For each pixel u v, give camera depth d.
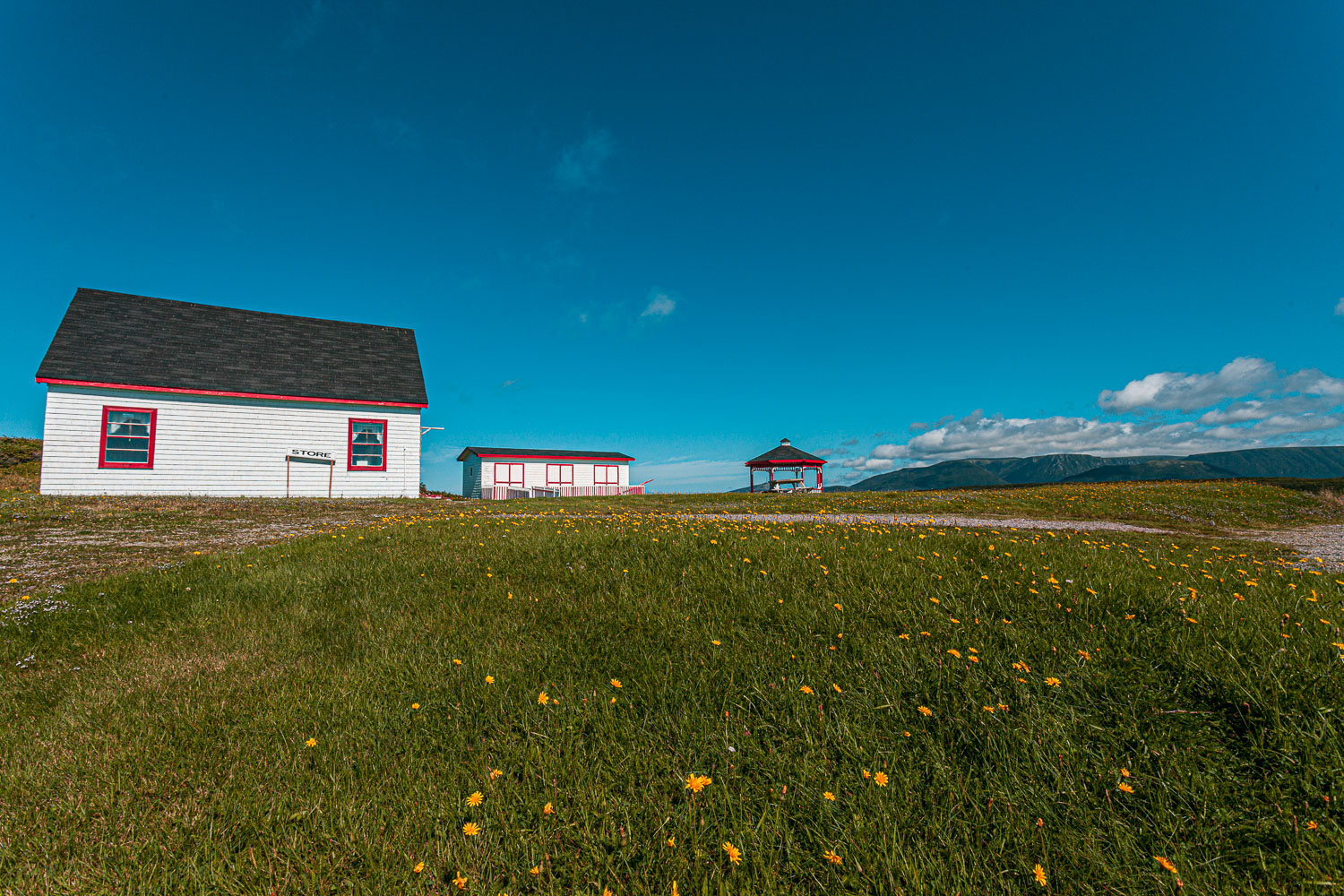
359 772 3.00
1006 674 3.37
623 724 3.27
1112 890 2.03
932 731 3.03
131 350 19.38
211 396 19.36
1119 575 5.22
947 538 7.31
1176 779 2.53
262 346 22.08
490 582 6.35
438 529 10.43
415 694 3.85
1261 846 2.18
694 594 5.37
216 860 2.35
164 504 15.34
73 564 8.32
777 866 2.22
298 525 12.76
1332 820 2.18
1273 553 9.69
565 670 4.02
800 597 5.04
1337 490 20.28
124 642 5.23
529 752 3.04
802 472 41.16
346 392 21.56
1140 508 18.11
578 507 19.67
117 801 2.84
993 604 4.63
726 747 2.90
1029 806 2.44
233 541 10.49
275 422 20.31
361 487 21.47
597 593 5.66
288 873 2.26
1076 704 3.12
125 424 18.34
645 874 2.19
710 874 2.18
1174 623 3.96
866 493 25.39
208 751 3.27
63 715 3.80
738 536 7.70
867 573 5.58
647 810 2.53
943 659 3.70
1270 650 3.38
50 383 17.39
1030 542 7.32
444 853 2.33
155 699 4.00
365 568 7.25
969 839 2.29
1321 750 2.51
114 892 2.21
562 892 2.14
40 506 13.51
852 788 2.60
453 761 3.04
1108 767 2.63
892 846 2.25
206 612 5.98
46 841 2.53
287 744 3.31
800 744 2.94
